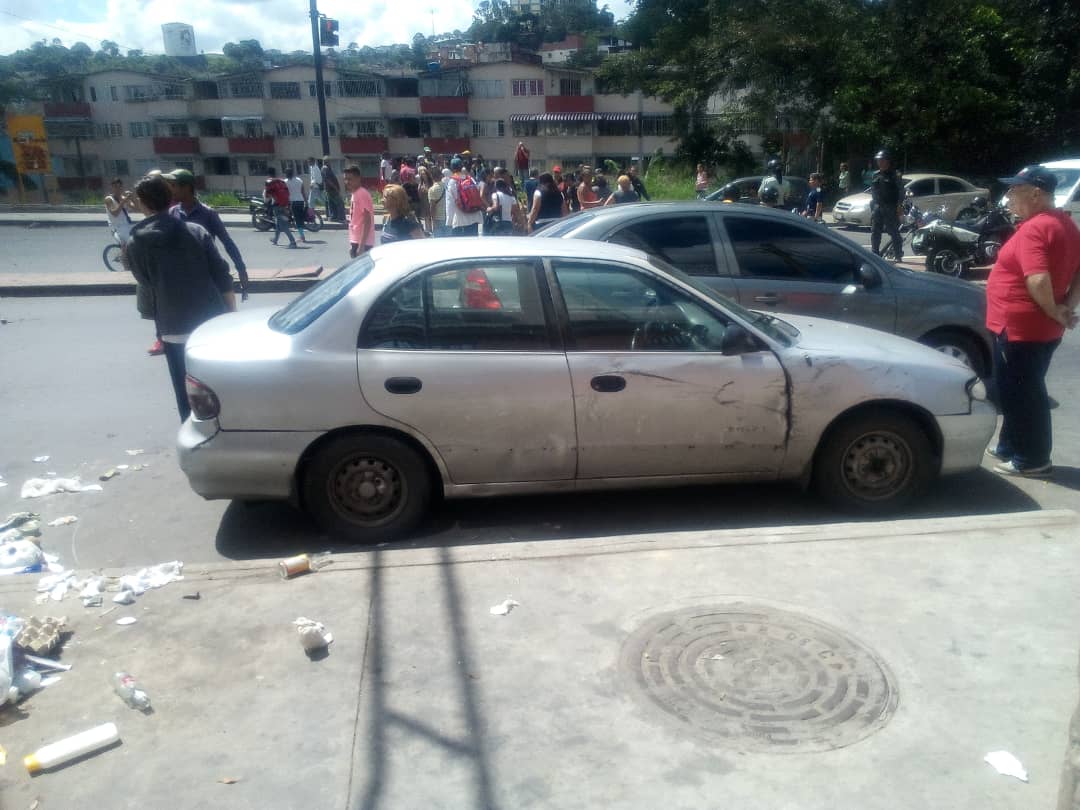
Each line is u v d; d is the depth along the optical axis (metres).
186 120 78.38
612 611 3.87
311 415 4.69
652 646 3.60
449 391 4.73
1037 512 4.76
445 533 5.06
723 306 5.09
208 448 4.71
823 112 35.00
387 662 3.54
